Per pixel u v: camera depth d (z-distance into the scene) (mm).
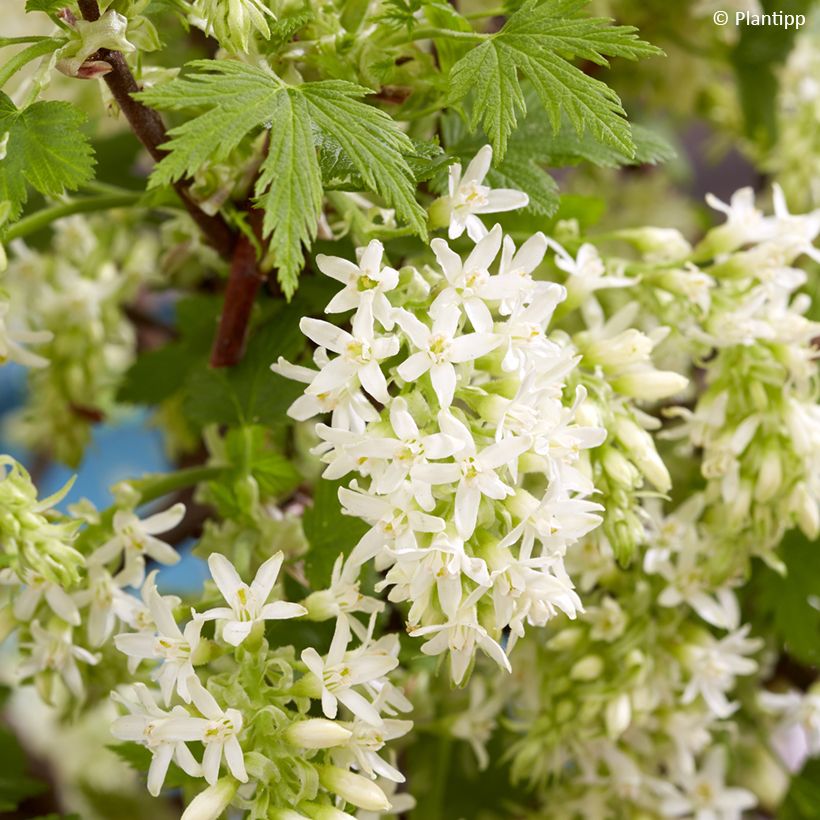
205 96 339
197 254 448
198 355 478
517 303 349
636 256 544
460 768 471
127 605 386
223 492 405
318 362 348
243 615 352
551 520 347
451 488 344
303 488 440
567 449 349
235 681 355
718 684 426
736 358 408
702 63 557
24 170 347
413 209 341
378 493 341
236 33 349
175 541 484
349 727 360
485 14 380
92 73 355
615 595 428
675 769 451
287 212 331
